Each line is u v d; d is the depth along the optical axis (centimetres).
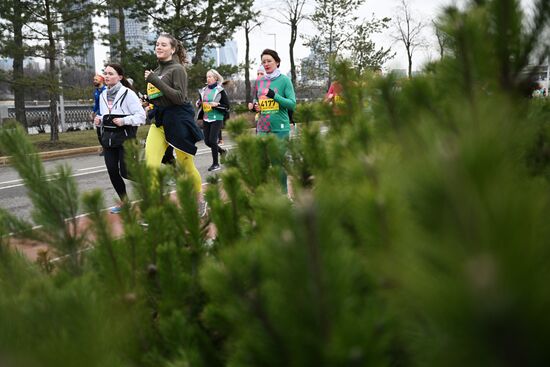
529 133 124
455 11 147
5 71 1872
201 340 148
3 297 109
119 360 109
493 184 51
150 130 587
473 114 79
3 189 960
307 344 79
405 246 62
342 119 235
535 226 51
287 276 77
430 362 63
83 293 104
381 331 80
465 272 49
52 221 180
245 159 227
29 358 86
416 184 58
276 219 89
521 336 48
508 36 150
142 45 2538
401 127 146
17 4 1689
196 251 193
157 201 220
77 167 1262
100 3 1919
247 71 3338
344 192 99
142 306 163
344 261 78
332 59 240
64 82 1933
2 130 189
